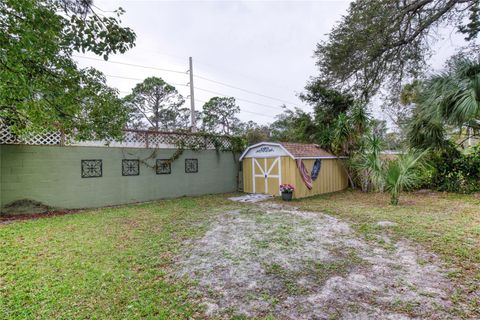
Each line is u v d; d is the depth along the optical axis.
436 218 5.46
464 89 6.34
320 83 10.05
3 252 3.78
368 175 9.65
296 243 4.14
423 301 2.47
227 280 2.95
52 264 3.35
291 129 16.80
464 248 3.73
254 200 8.62
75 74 3.52
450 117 6.75
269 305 2.45
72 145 7.32
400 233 4.51
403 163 7.23
